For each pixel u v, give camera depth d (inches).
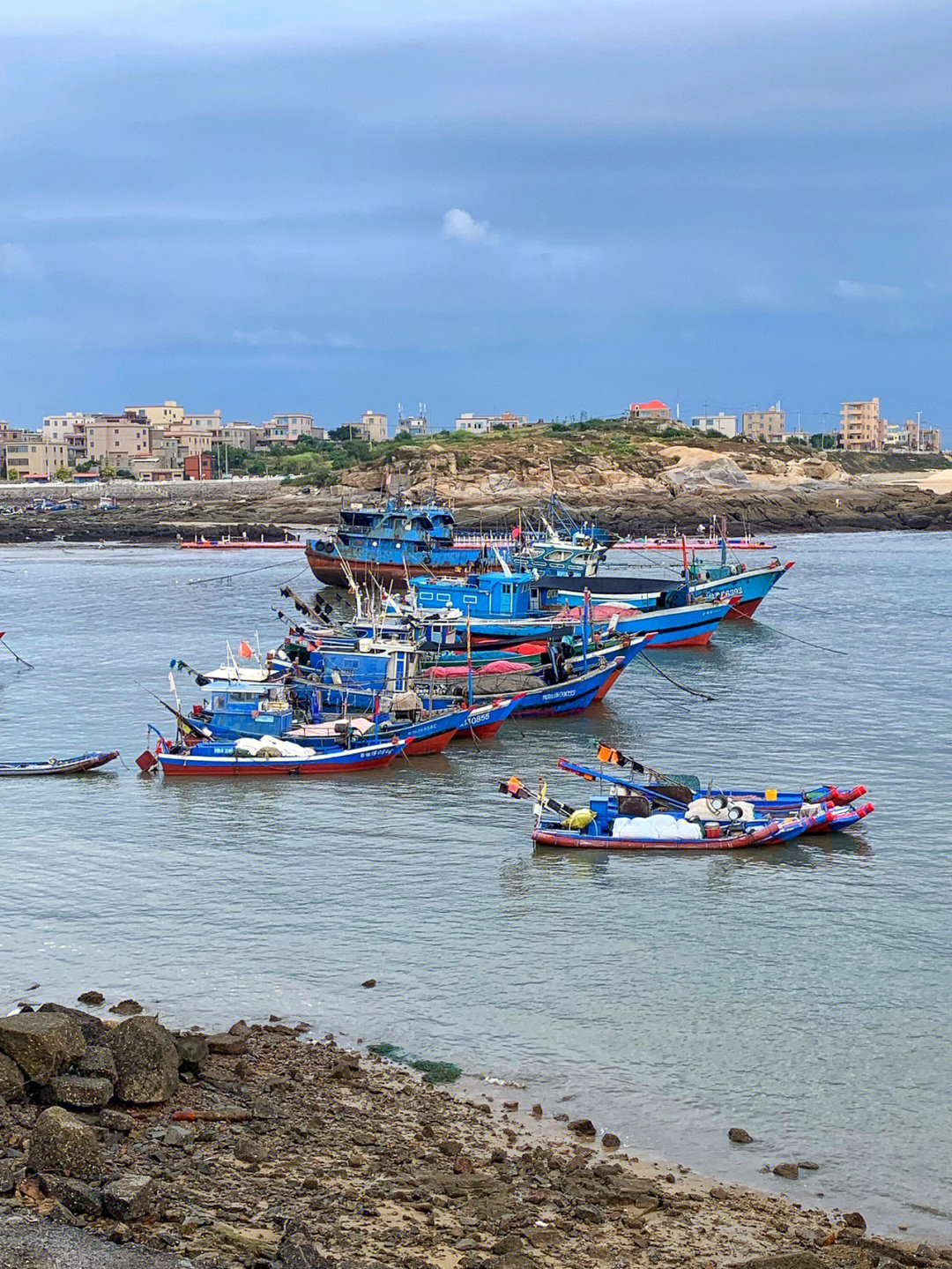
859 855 1706.4
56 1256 702.5
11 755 2321.6
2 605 4776.1
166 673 3198.8
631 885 1589.6
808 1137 1016.2
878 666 3314.5
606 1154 982.4
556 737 2466.8
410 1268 751.7
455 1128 997.8
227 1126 944.3
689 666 3339.1
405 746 2253.9
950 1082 1101.7
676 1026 1199.6
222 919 1475.1
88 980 1301.7
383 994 1269.7
